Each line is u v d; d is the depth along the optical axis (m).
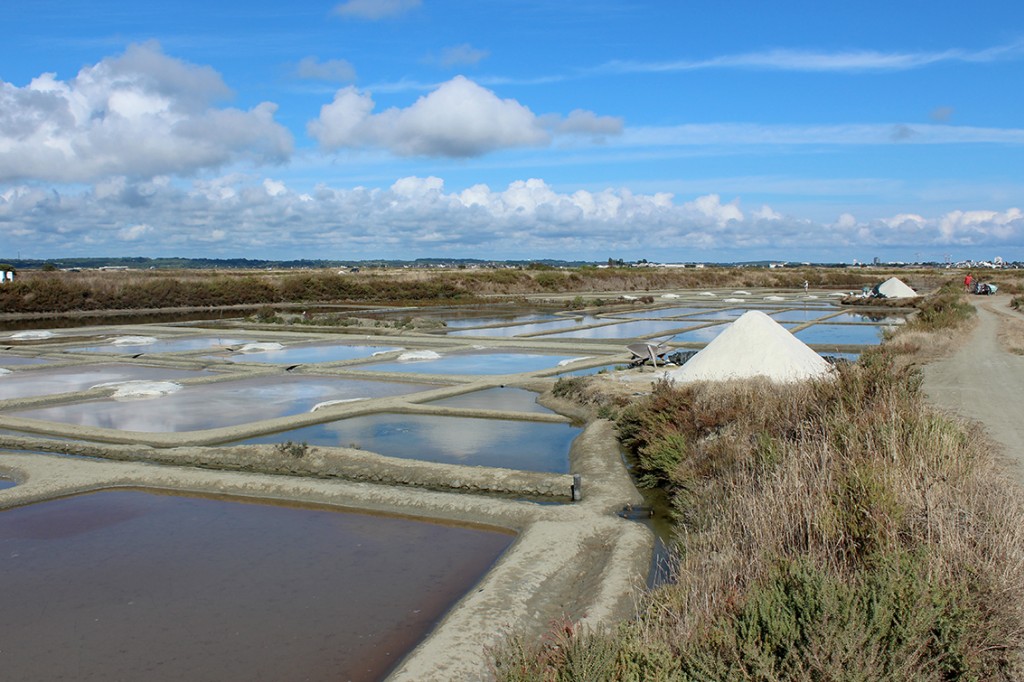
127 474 11.70
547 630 6.60
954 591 4.85
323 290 66.88
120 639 6.73
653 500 10.39
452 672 5.82
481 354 27.12
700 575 6.09
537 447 13.66
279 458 12.29
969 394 14.52
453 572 8.15
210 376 21.50
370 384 20.47
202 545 9.02
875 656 4.34
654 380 17.61
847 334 31.72
